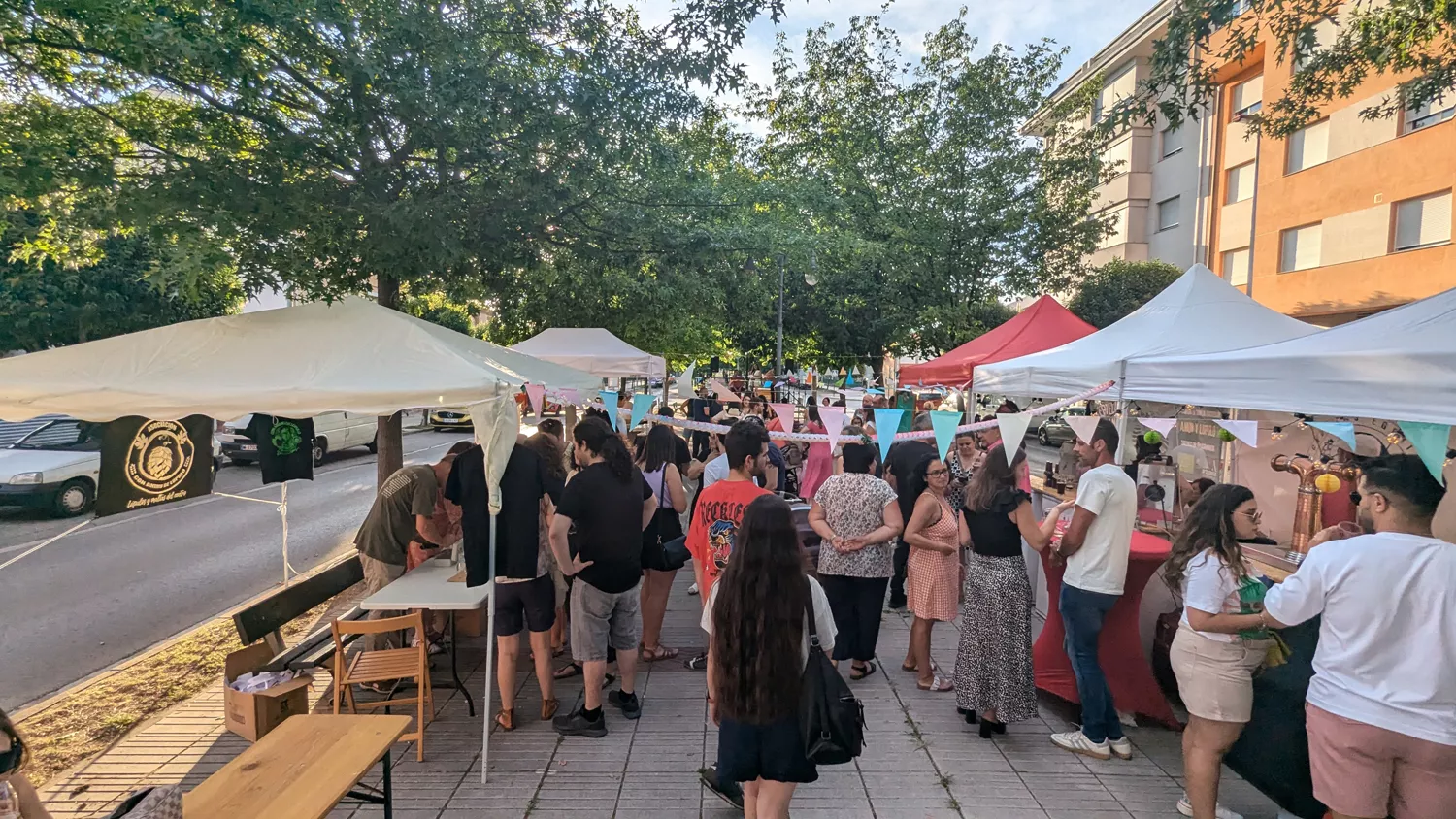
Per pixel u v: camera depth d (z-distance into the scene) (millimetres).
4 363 3645
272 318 4418
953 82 19859
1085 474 4023
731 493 4340
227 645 5855
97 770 3918
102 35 5043
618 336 14148
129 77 5945
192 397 3488
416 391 3635
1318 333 3682
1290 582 2627
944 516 4973
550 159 7145
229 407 3518
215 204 5551
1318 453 5488
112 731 4355
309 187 6004
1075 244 20734
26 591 7559
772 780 2752
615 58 7242
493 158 6660
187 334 4145
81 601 7242
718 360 25516
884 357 21750
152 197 5328
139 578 8039
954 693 4895
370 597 4270
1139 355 5383
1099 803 3590
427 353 4121
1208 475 6309
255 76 5762
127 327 16688
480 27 6855
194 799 2393
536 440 5211
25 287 14703
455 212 6566
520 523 4059
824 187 19141
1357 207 17297
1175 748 4152
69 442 11656
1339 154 17781
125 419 3898
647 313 12922
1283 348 3586
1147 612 4824
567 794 3645
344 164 6457
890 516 4699
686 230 8789
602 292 12250
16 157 5102
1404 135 16141
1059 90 22281
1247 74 22516
